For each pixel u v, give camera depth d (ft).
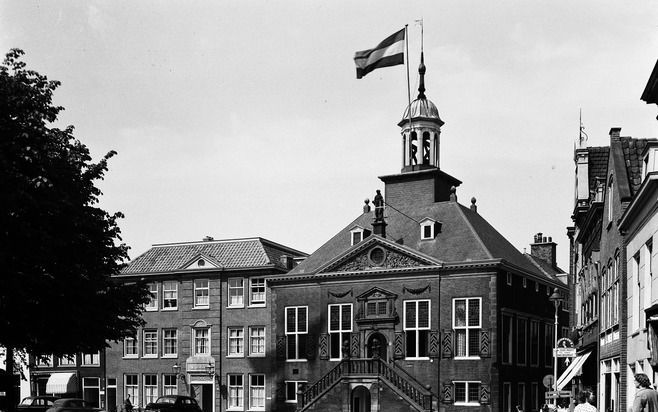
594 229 129.29
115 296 122.31
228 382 209.77
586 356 133.39
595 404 127.95
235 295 213.05
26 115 110.01
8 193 102.01
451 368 176.65
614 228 105.81
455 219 191.31
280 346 198.59
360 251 190.60
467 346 176.24
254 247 218.59
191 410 161.58
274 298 201.57
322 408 178.81
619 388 100.78
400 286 184.96
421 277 182.91
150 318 221.66
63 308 112.27
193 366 213.46
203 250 223.71
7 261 103.45
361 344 188.03
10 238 103.96
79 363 227.20
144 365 220.02
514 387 181.16
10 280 104.27
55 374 228.02
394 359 183.21
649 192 79.46
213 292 214.90
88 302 115.96
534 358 194.70
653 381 78.89
